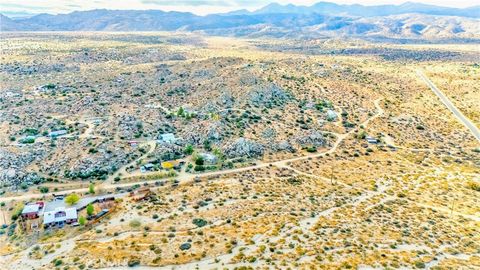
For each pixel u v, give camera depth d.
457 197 141.12
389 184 151.62
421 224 115.44
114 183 144.00
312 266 88.38
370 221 115.19
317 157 178.88
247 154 174.75
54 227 115.50
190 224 111.00
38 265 95.38
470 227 115.44
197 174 153.75
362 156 183.00
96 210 123.00
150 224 111.75
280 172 159.50
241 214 116.75
